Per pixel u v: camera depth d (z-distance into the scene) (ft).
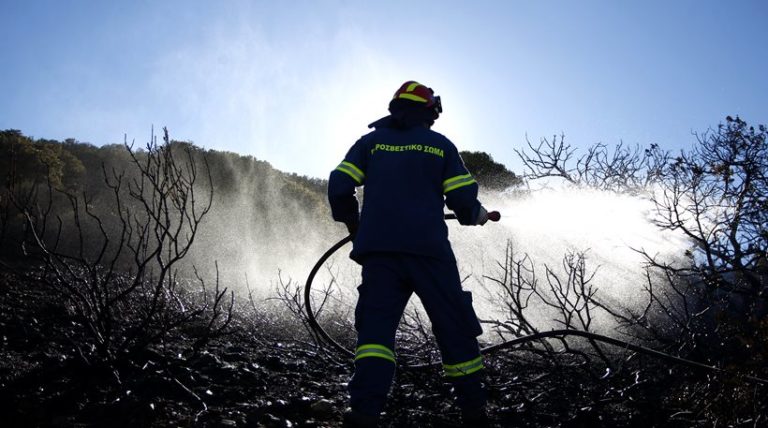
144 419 9.93
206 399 11.41
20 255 28.12
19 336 14.10
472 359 9.83
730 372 10.62
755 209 18.86
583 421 11.79
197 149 64.23
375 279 9.89
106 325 12.66
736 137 20.20
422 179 10.21
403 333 16.79
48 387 10.94
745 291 16.39
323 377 14.33
